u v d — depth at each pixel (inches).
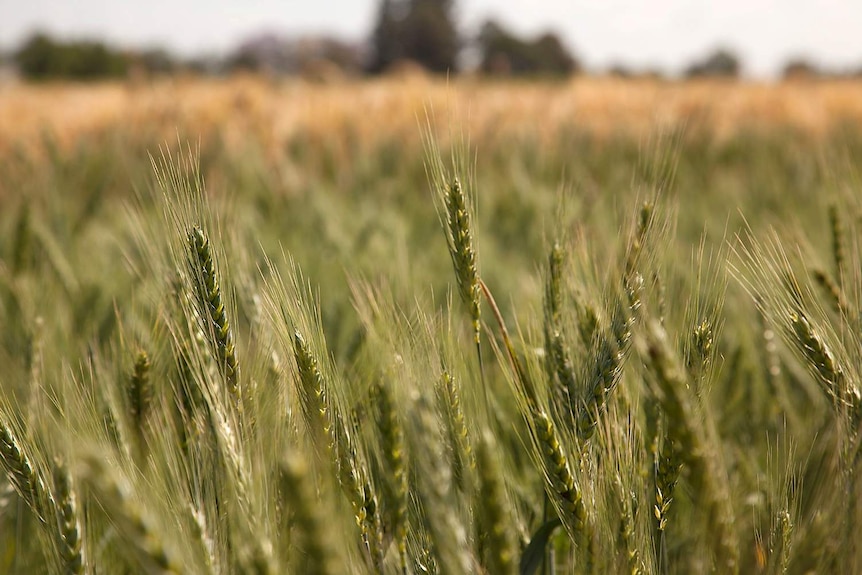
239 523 56.0
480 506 63.5
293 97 768.9
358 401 77.5
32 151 367.6
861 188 110.0
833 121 689.0
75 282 163.6
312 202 281.1
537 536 70.5
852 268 87.9
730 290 142.0
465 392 79.7
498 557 55.4
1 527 84.7
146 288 108.1
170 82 753.0
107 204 303.1
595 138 542.3
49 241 179.8
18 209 226.5
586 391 70.6
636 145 513.3
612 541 64.4
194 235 68.8
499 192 321.1
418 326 77.6
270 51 2817.4
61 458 61.9
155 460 70.5
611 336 70.4
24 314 128.4
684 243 195.8
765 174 365.7
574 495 62.5
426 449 56.9
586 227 126.9
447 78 80.7
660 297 76.9
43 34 2234.3
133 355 91.7
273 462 64.7
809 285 80.1
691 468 54.7
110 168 359.6
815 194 260.4
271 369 77.3
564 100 797.9
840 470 62.6
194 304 68.9
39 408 77.1
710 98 796.0
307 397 65.6
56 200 241.4
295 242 194.5
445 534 54.1
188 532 60.6
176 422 79.1
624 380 78.2
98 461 43.6
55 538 64.6
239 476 61.2
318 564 39.1
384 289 90.3
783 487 70.9
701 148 532.7
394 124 639.1
